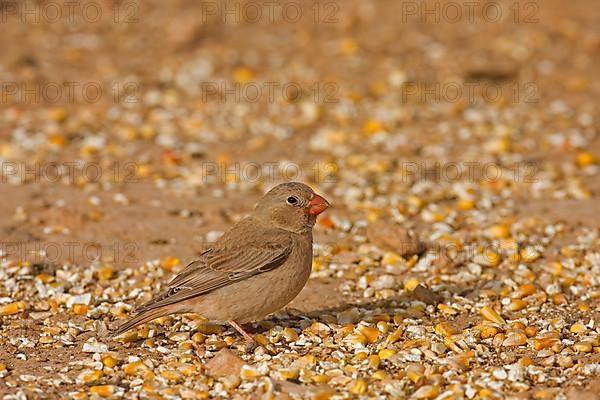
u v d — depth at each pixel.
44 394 9.31
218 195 15.96
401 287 12.38
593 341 10.42
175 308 10.34
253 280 10.35
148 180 16.56
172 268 13.01
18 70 21.52
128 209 15.23
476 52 23.19
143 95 20.55
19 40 23.09
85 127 18.86
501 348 10.45
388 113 19.88
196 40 23.30
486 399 9.09
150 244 13.90
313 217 10.70
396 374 9.77
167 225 14.62
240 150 18.11
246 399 9.26
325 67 22.38
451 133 18.92
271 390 9.23
